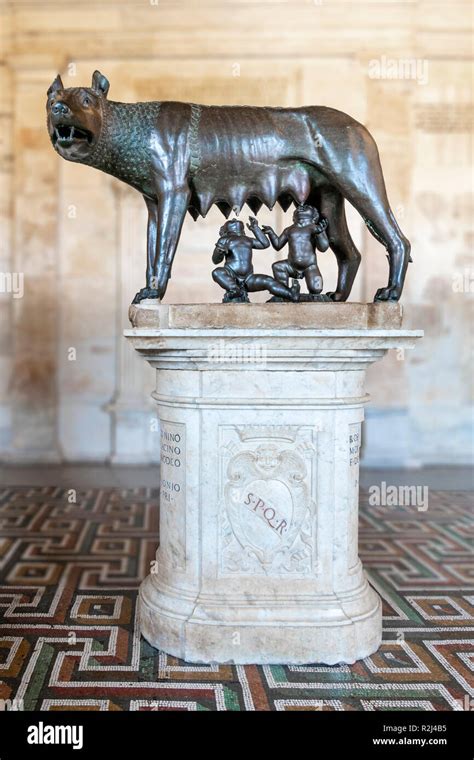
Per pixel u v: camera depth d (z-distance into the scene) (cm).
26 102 734
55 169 738
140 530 487
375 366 746
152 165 289
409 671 279
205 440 283
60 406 761
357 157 289
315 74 735
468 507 569
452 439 776
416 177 757
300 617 281
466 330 769
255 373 278
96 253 750
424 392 773
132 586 375
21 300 743
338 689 263
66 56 734
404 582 390
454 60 750
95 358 759
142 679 269
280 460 282
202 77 740
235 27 735
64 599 355
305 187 299
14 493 603
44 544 451
